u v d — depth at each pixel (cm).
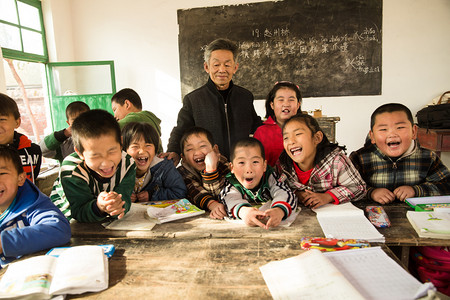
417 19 355
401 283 65
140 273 75
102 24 411
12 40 333
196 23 395
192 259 81
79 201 109
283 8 377
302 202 124
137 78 415
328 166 125
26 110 390
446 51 356
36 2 366
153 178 143
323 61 378
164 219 109
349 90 378
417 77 365
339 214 107
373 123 128
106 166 105
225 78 177
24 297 65
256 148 117
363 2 362
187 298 64
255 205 121
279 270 71
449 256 100
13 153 95
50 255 81
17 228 86
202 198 125
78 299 65
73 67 397
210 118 186
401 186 125
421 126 305
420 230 90
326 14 370
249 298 63
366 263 73
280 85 160
